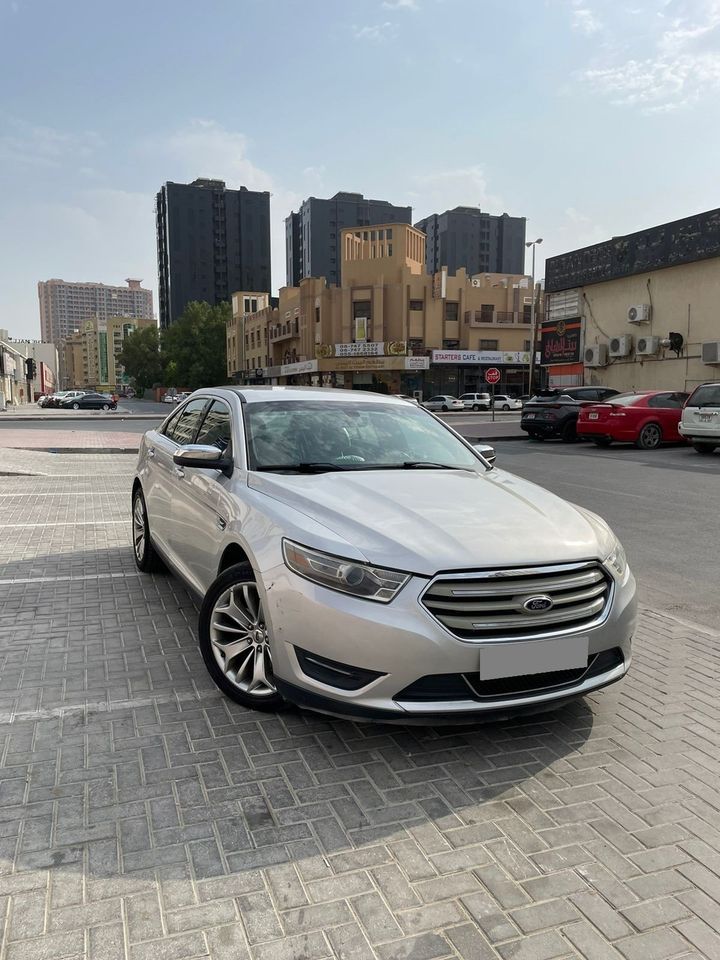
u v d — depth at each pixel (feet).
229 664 11.37
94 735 10.38
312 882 7.45
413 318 183.73
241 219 451.94
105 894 7.19
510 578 9.41
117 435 78.64
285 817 8.52
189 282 445.37
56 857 7.72
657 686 12.53
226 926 6.82
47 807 8.61
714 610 17.25
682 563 21.59
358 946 6.62
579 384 88.38
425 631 8.97
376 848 8.01
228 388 16.07
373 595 9.15
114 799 8.79
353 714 9.30
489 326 189.06
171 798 8.85
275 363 226.99
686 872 7.73
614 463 47.26
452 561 9.23
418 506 10.83
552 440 70.44
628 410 56.03
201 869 7.59
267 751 10.01
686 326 73.51
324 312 189.16
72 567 19.89
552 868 7.75
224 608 11.34
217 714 11.09
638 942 6.75
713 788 9.33
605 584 10.36
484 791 9.17
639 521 27.89
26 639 14.25
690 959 6.54
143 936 6.66
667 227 73.87
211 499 12.89
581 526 10.98
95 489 35.60
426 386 188.75
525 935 6.80
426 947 6.63
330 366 186.09
